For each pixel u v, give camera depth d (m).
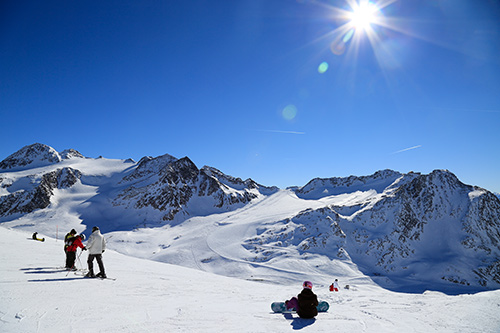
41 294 7.96
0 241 21.28
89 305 7.36
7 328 5.22
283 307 7.96
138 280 12.95
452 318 7.52
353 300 10.66
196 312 7.62
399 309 8.79
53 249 20.92
